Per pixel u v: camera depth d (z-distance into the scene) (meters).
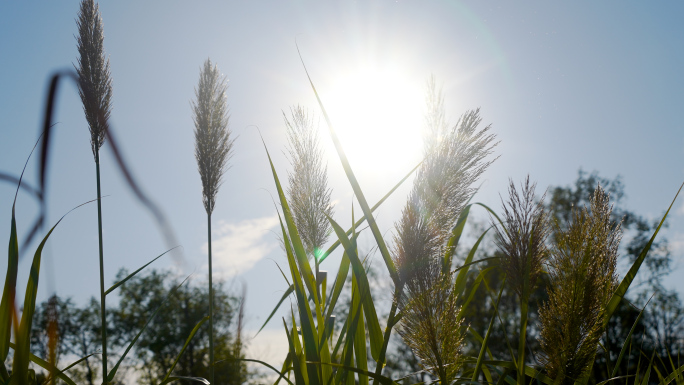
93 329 14.15
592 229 0.94
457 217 0.96
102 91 1.35
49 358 0.44
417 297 0.92
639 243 10.30
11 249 0.90
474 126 0.95
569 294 0.92
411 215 0.93
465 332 1.00
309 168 1.16
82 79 1.33
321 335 1.05
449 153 0.94
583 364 0.93
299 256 1.05
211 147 1.46
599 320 0.93
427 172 0.94
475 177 0.94
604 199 0.97
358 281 1.00
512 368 0.95
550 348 0.94
